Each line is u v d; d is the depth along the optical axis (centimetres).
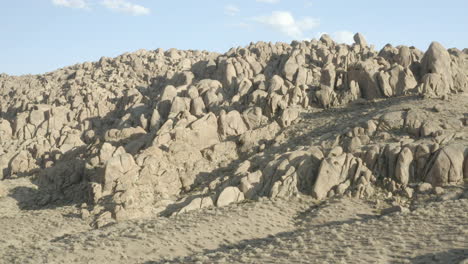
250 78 5394
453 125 3206
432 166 2819
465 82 4238
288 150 3538
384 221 2239
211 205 3050
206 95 5056
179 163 3862
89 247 2191
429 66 4288
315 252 1798
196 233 2423
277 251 1902
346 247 1802
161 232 2448
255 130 4181
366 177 2972
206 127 4266
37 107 6259
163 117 5069
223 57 6462
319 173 3011
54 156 4950
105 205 3250
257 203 2900
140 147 4400
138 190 3353
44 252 2186
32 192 4062
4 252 2306
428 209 2348
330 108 4441
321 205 2812
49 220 3128
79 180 4219
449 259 1484
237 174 3406
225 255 1953
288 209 2817
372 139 3359
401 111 3559
